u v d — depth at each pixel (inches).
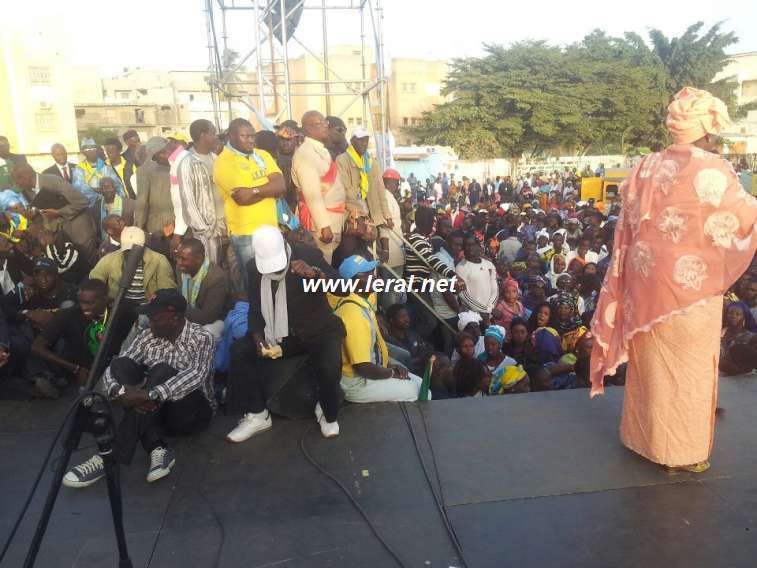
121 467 139.8
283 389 156.0
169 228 210.1
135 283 181.8
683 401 126.5
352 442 147.5
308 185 198.4
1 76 1477.6
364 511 121.5
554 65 1507.1
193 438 151.8
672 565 105.7
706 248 119.7
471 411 161.0
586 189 711.1
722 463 135.0
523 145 1549.0
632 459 137.1
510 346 257.6
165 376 142.9
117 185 294.0
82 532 117.9
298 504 124.9
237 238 186.2
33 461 142.6
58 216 248.2
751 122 1740.9
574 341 246.7
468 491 127.1
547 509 121.0
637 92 1531.7
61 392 176.4
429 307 265.1
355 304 162.6
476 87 1514.5
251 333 148.4
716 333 125.9
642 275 125.5
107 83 2100.1
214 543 114.0
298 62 1187.3
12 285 215.3
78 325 173.8
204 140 207.0
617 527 115.3
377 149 462.0
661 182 123.0
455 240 325.4
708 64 1664.6
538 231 457.1
